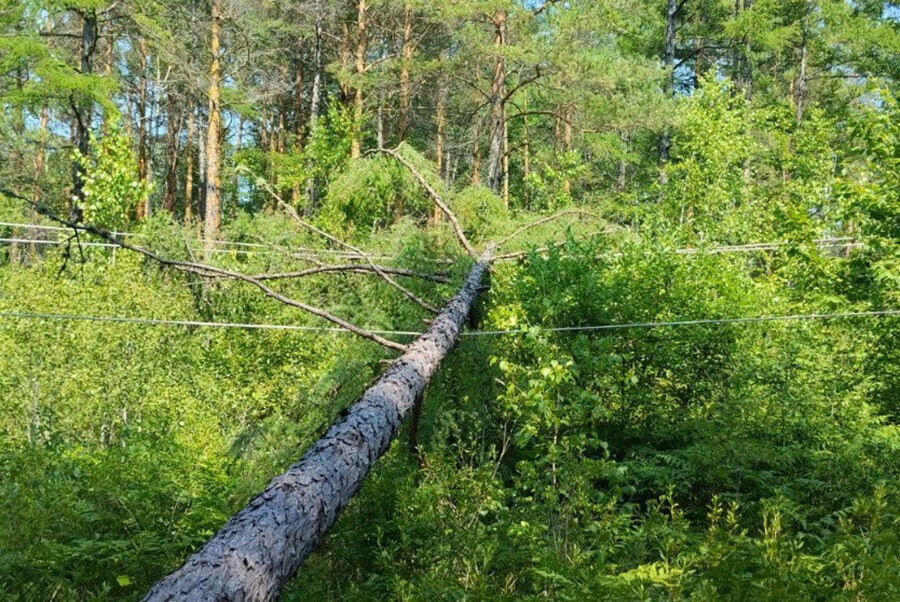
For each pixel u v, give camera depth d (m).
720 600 3.00
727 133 16.88
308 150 19.23
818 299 7.74
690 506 5.60
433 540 4.47
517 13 16.28
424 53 23.50
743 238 15.09
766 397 6.90
